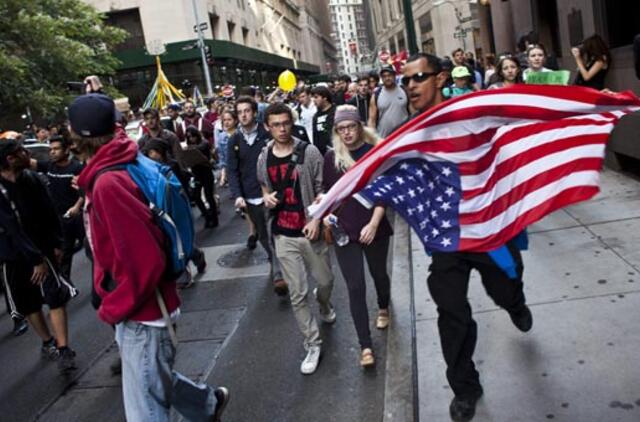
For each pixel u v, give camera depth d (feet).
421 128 10.38
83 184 9.39
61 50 77.71
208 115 48.39
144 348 9.59
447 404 11.55
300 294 14.39
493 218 10.48
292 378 14.28
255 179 20.01
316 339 14.57
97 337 18.72
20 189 15.79
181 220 10.08
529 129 10.48
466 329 10.57
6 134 23.21
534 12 45.11
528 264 17.12
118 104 25.11
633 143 22.95
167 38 119.85
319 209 10.90
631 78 25.73
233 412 13.19
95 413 14.06
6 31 72.69
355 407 12.67
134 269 9.00
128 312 9.14
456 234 10.53
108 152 9.34
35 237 15.99
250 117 20.22
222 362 15.66
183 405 10.61
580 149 10.50
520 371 12.05
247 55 141.08
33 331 20.10
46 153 35.19
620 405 10.49
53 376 16.29
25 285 16.72
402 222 25.54
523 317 12.42
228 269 23.70
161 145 23.40
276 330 17.20
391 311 16.63
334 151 13.91
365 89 40.50
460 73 25.12
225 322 18.38
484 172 10.50
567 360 12.10
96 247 9.30
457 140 10.43
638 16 29.68
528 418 10.61
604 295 14.42
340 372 14.19
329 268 15.26
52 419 14.03
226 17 146.10
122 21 121.90
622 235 17.90
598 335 12.75
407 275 19.25
